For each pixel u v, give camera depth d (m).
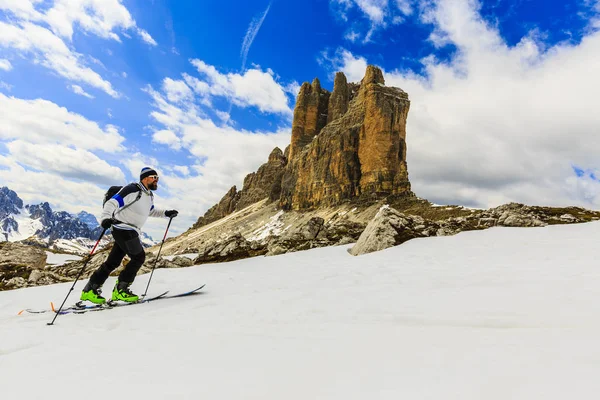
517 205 19.61
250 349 2.86
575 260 7.10
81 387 2.31
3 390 2.37
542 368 1.95
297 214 103.50
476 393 1.75
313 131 137.50
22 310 6.65
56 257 45.16
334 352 2.63
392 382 2.00
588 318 3.07
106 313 5.49
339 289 5.82
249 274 10.10
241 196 168.25
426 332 2.98
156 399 2.04
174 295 7.03
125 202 6.31
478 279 5.65
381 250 12.68
